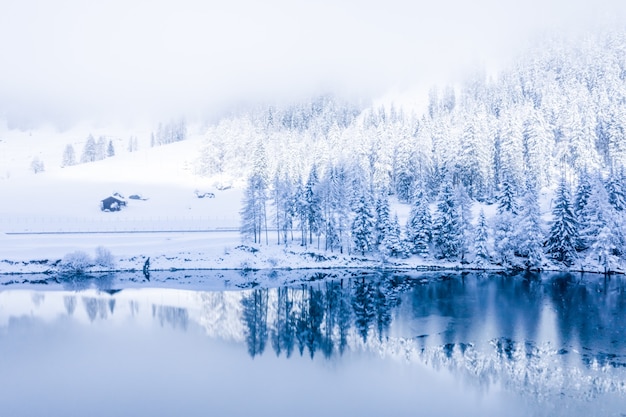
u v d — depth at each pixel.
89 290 59.44
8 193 135.25
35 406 24.78
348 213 85.69
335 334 38.66
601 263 67.88
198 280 67.31
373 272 73.88
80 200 128.75
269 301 52.91
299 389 26.91
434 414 23.27
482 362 30.23
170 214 119.19
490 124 125.06
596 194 68.94
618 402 23.84
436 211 80.00
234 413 23.73
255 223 85.19
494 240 76.31
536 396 24.86
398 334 37.78
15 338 38.00
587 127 107.00
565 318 41.12
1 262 71.31
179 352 34.28
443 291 56.50
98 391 26.80
